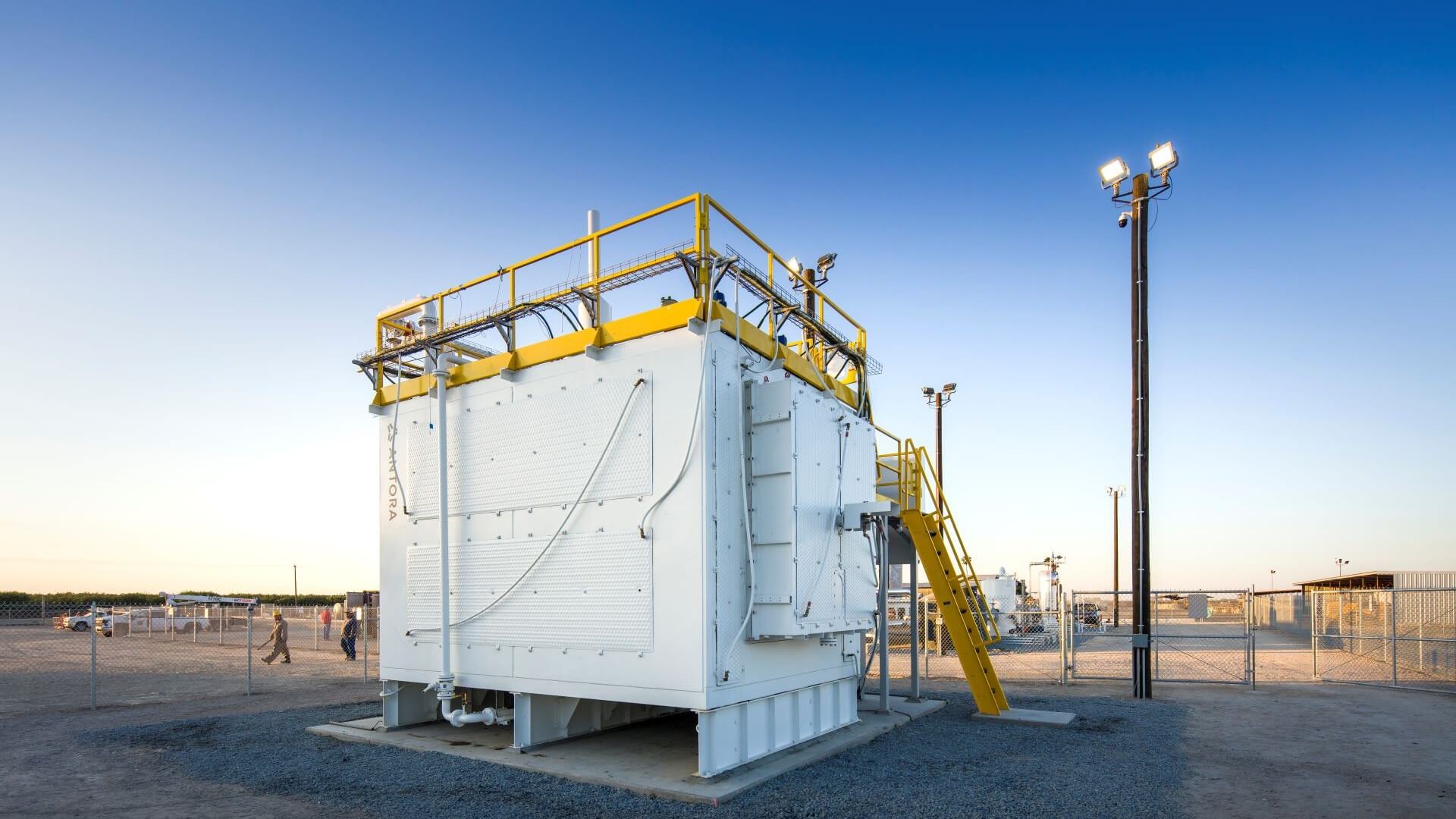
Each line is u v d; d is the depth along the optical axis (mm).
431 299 10531
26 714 12391
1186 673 17781
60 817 6531
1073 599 17375
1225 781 7582
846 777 7566
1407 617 20203
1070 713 11500
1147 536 13844
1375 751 9031
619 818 6266
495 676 8891
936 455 30453
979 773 7801
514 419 9203
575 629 8219
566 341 8812
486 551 9219
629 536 7941
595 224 9297
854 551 9547
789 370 9391
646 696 7586
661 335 8047
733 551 7793
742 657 7762
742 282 8594
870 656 12820
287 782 7531
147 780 7758
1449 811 6645
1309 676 17109
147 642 31219
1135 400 14172
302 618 46281
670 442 7781
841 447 9312
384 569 10375
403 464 10383
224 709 12672
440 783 7348
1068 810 6566
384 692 10016
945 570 11375
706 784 7031
